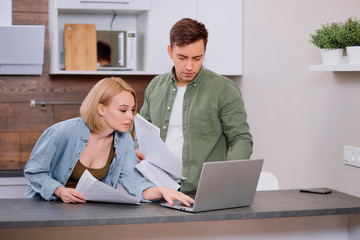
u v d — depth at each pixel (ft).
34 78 12.25
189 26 7.45
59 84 12.40
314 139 9.27
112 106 6.90
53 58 11.55
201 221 6.85
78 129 7.07
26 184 11.23
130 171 7.40
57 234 6.43
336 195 7.70
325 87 8.89
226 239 6.97
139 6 11.58
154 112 8.30
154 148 7.22
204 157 7.92
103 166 7.34
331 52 8.02
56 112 12.43
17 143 12.25
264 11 10.93
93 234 6.52
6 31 10.76
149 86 8.61
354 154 8.13
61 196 6.88
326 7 8.84
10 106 12.19
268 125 10.93
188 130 7.95
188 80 7.86
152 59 11.80
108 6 11.44
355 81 8.13
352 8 8.21
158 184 7.29
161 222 6.11
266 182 8.57
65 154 7.09
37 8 11.91
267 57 10.87
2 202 6.91
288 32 9.98
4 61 11.31
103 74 12.53
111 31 11.93
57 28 11.35
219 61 12.00
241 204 6.75
